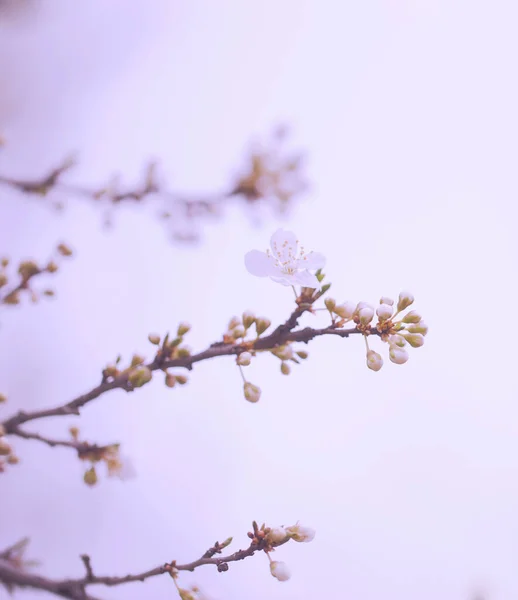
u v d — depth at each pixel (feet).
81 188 2.15
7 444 1.63
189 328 1.65
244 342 1.62
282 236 1.64
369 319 1.60
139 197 2.27
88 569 1.61
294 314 1.61
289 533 1.60
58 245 1.80
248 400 1.62
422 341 1.60
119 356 1.67
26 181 2.04
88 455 1.71
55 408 1.66
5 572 1.60
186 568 1.61
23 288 1.79
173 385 1.64
